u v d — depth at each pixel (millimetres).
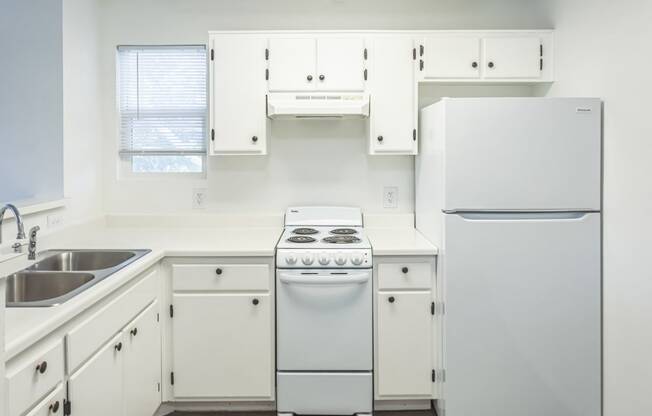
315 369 2363
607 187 2180
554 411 2277
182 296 2361
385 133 2746
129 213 3021
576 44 2455
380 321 2375
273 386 2400
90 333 1592
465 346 2262
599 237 2230
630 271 2020
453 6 2980
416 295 2373
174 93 3027
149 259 2123
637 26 1941
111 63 2973
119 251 2324
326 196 3057
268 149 2898
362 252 2320
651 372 1888
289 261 2312
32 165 2508
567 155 2217
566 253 2236
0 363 1011
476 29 2977
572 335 2252
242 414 2459
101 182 2992
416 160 2947
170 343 2381
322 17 2982
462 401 2279
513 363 2266
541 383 2270
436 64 2721
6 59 2480
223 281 2355
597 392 2264
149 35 2967
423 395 2404
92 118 2854
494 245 2236
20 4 2465
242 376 2381
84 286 1670
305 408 2373
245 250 2338
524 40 2715
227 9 2971
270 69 2717
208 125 2984
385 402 2480
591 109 2203
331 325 2342
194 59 3018
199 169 3068
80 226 2672
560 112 2207
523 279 2244
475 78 2730
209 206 3045
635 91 1964
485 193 2227
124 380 1883
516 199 2225
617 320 2123
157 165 3070
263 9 2973
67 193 2557
